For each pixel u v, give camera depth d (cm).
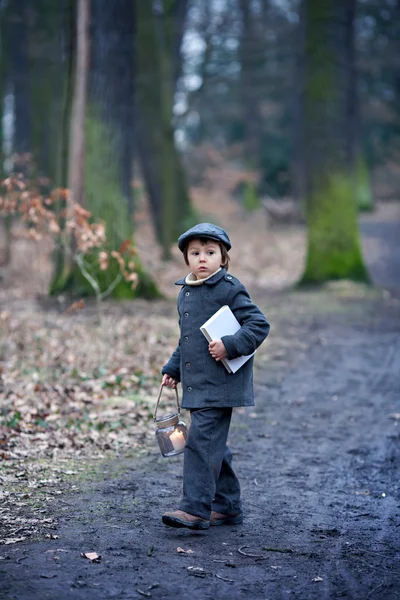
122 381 674
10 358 731
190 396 369
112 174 1114
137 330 880
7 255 1352
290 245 2069
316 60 1350
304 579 313
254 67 3656
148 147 1820
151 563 325
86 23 1099
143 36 1800
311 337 955
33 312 966
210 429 364
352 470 476
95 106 1116
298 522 384
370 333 986
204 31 2439
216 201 2519
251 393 372
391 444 535
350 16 1353
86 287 1095
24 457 477
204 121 4134
